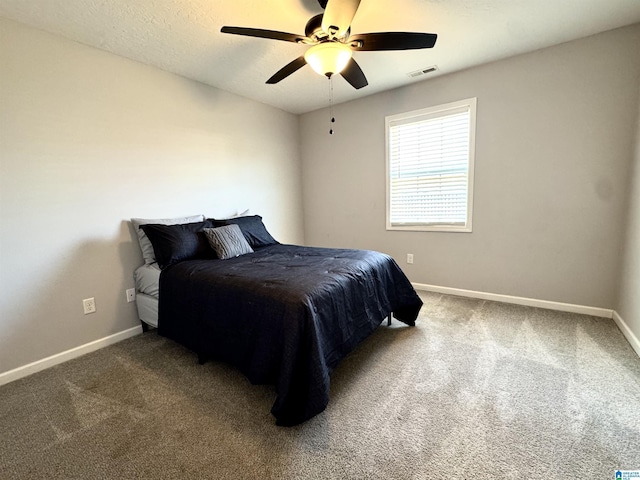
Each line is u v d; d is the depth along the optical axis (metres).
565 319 2.59
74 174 2.22
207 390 1.80
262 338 1.62
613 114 2.38
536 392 1.68
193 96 2.99
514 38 2.38
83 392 1.81
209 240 2.60
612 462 1.24
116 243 2.48
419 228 3.47
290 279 1.83
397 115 3.42
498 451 1.31
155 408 1.65
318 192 4.25
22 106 1.97
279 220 4.08
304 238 4.48
